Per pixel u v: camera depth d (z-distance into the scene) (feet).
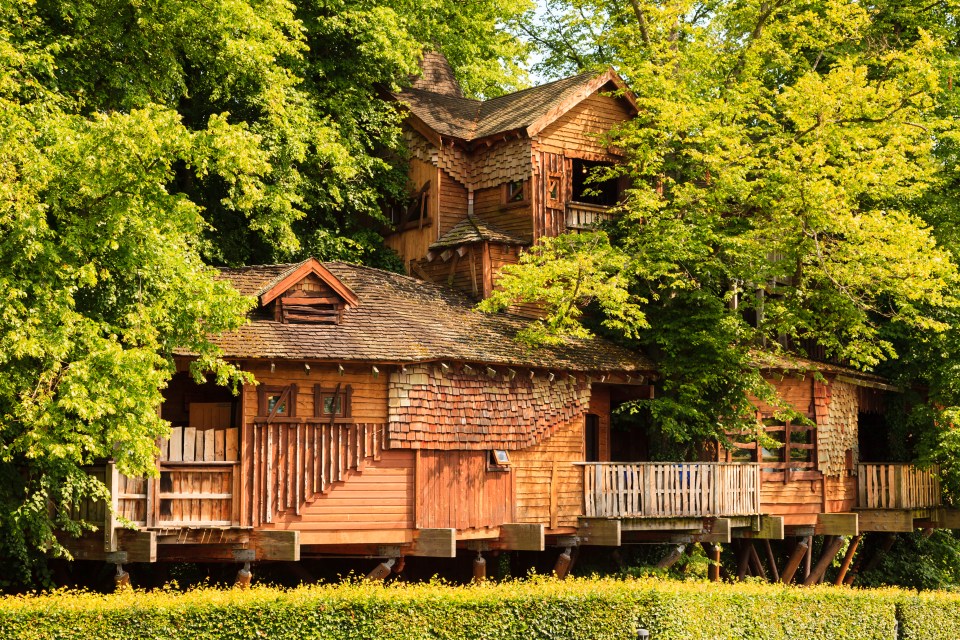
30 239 56.13
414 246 102.63
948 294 98.94
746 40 100.17
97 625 50.93
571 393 86.28
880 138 91.97
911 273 82.43
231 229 95.76
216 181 94.79
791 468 97.91
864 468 103.71
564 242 88.89
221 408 75.20
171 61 83.46
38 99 67.26
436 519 77.66
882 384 106.11
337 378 75.20
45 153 59.21
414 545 76.79
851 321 90.79
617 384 94.07
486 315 89.92
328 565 84.48
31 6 77.71
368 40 100.37
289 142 90.94
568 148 98.99
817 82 84.84
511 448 81.92
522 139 97.35
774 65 102.12
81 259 59.06
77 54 82.02
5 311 54.49
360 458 75.46
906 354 107.45
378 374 76.69
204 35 83.10
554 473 84.38
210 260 92.79
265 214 91.81
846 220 82.33
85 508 68.13
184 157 61.05
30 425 57.82
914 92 87.25
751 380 91.61
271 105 86.33
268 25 82.89
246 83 92.73
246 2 83.05
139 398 57.31
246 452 71.56
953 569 114.62
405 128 104.58
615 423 98.78
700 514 86.84
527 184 97.14
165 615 52.24
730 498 89.10
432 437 77.77
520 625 60.13
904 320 96.99
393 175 103.50
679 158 95.86
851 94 85.30
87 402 55.11
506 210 98.89
